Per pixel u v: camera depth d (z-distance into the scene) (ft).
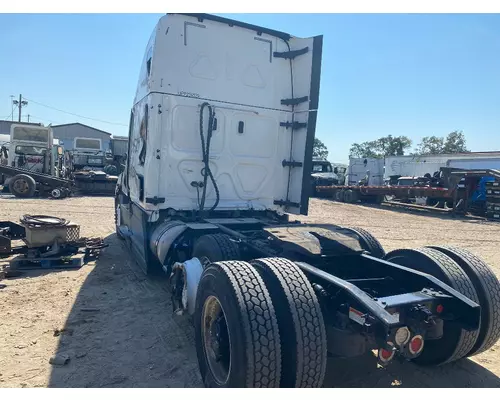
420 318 9.40
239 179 19.83
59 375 11.56
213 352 10.61
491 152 101.86
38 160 67.00
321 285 10.98
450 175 60.90
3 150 76.48
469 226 48.57
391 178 93.04
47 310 16.29
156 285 19.76
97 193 68.08
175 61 18.13
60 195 60.23
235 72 19.25
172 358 12.82
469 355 12.28
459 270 11.84
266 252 13.29
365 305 9.01
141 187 20.33
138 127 21.66
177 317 15.96
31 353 12.78
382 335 9.01
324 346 9.26
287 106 20.61
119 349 13.28
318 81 19.33
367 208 69.51
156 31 17.83
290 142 20.81
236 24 19.06
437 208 65.41
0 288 18.76
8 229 25.08
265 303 9.25
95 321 15.39
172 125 18.29
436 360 12.14
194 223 17.43
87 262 23.66
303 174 20.08
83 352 12.96
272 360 8.88
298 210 20.34
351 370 12.30
